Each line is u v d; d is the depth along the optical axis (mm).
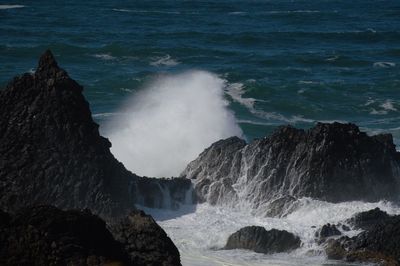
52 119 74750
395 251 66188
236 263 65750
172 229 72125
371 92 153125
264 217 75438
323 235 69438
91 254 54438
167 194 77312
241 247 68938
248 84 152125
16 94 75750
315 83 158250
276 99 143625
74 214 55812
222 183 78375
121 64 177625
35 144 73938
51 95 75312
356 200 77812
